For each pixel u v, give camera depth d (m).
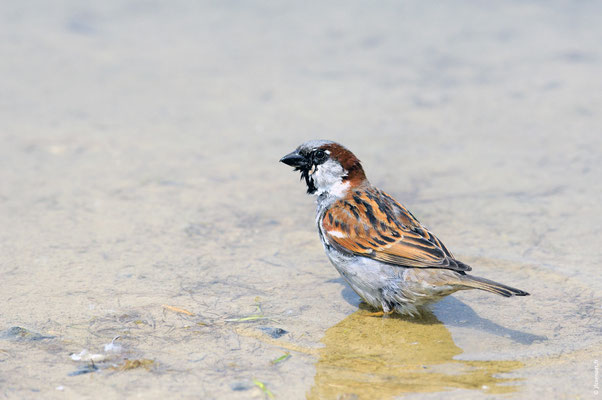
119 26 26.89
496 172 14.55
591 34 24.72
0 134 16.95
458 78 21.20
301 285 10.11
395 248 9.09
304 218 12.59
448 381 7.56
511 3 29.38
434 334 8.80
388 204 9.69
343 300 9.74
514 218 12.27
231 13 28.88
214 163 15.41
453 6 29.22
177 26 26.98
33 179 14.33
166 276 10.22
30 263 10.55
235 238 11.67
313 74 21.86
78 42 24.89
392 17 27.81
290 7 29.64
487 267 10.48
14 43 24.62
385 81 21.11
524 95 19.56
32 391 7.22
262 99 19.81
